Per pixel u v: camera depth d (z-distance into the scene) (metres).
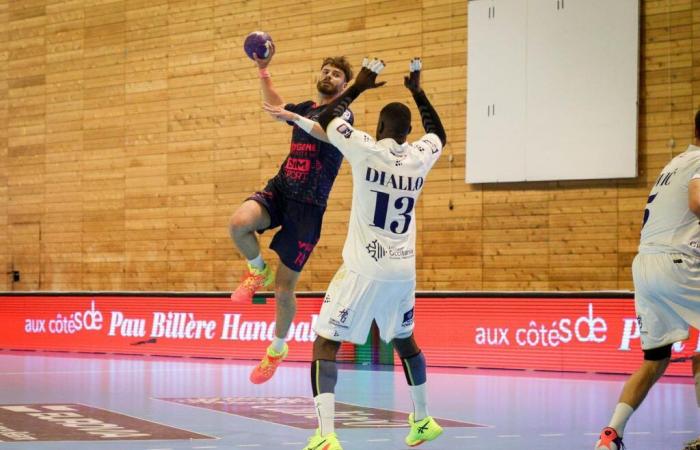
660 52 14.88
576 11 15.35
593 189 15.34
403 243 6.17
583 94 15.30
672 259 6.12
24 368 13.61
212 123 19.06
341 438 7.14
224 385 11.22
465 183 16.42
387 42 17.20
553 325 13.30
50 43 21.19
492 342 13.78
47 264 21.08
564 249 15.56
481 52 16.19
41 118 21.25
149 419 8.16
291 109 7.08
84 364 14.36
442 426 7.85
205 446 6.66
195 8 19.31
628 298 12.73
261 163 18.45
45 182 21.17
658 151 14.88
